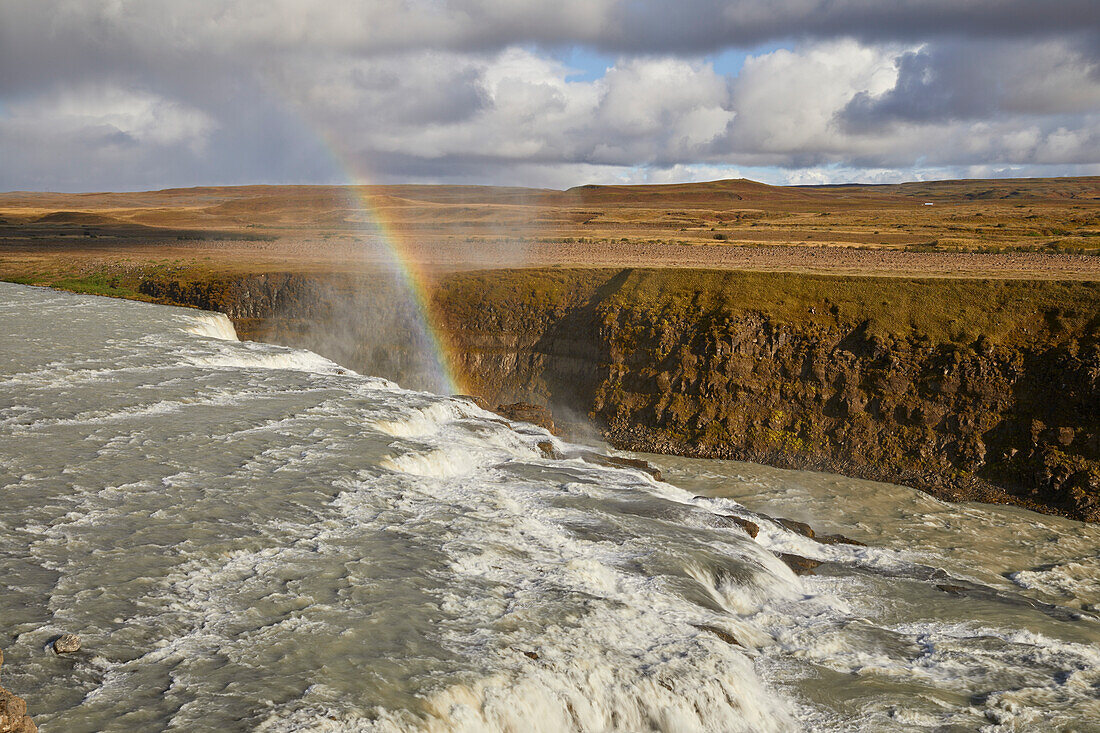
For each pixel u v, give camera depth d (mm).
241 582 25562
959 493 53688
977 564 42812
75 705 18859
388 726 18750
